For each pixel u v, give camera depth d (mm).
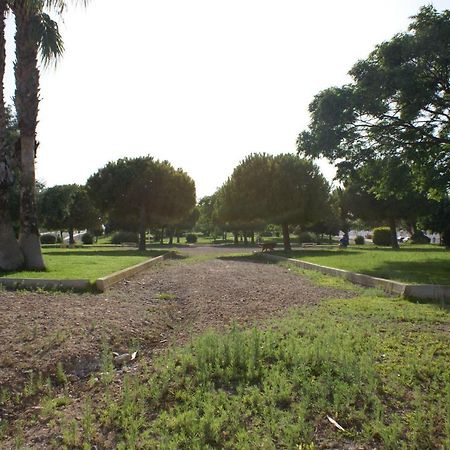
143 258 19609
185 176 32594
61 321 6922
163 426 4078
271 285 11938
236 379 4863
